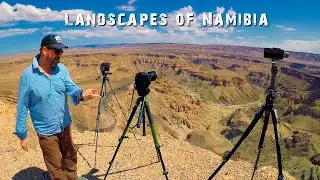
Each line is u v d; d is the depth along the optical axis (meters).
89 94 2.27
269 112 2.01
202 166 3.12
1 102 4.10
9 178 2.84
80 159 3.21
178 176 2.94
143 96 2.42
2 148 3.34
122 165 3.12
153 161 3.22
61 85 2.21
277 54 1.91
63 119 2.27
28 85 2.12
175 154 3.38
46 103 2.16
